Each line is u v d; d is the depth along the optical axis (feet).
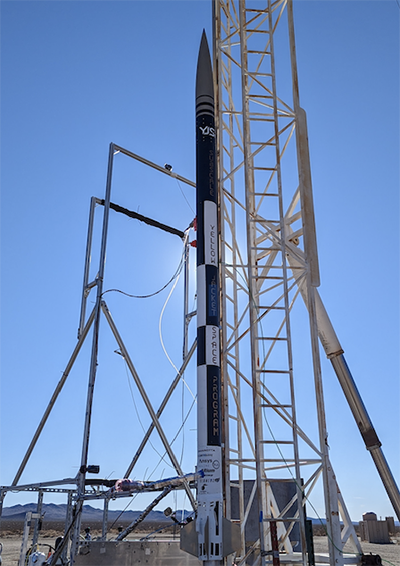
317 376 47.14
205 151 53.11
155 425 56.44
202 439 45.09
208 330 47.83
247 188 51.24
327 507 43.91
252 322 47.50
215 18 56.85
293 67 55.83
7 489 51.26
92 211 63.41
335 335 51.70
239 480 47.65
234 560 48.85
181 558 45.52
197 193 52.11
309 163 53.11
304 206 51.67
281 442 44.39
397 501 49.34
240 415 49.44
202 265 49.67
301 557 45.09
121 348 56.59
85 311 60.80
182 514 52.70
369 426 50.44
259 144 53.16
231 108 58.39
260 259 57.11
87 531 64.69
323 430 45.60
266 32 55.67
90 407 49.37
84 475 47.03
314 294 49.80
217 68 55.67
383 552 108.06
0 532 212.02
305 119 54.49
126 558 44.21
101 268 56.13
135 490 45.96
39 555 46.73
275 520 42.22
